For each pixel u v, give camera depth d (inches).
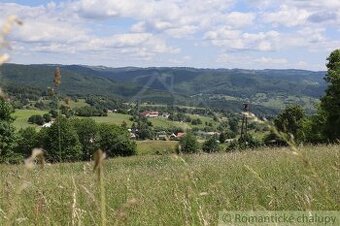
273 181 240.8
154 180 273.9
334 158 281.4
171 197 183.0
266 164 343.3
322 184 125.7
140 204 177.9
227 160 441.7
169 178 244.8
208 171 319.3
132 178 305.4
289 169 284.0
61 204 160.2
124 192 237.1
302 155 106.0
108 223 121.2
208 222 132.4
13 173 175.0
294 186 195.0
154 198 194.9
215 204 166.9
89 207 142.7
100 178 76.9
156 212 168.1
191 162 346.3
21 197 161.0
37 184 187.8
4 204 144.7
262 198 189.3
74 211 124.0
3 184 163.0
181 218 145.3
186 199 149.5
